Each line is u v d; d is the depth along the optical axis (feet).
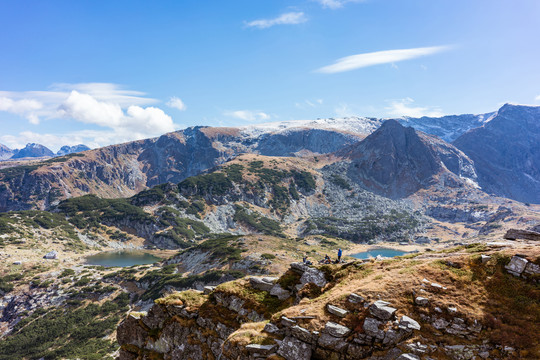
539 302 87.81
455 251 122.21
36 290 549.54
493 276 98.17
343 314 99.96
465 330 87.81
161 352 147.64
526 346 80.38
